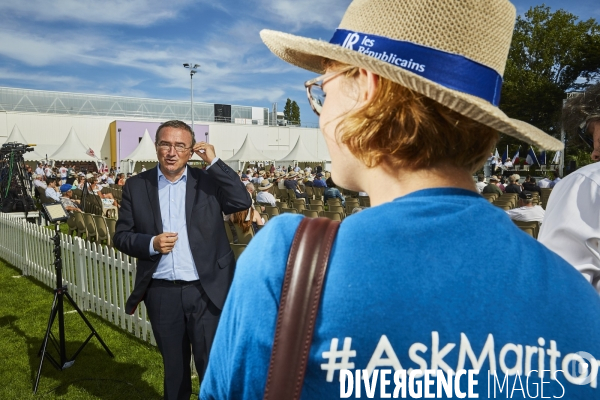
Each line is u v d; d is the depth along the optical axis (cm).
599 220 130
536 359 53
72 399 377
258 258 61
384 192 66
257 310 58
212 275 287
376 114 62
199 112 5475
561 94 4072
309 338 55
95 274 572
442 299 53
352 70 68
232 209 302
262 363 56
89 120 4516
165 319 289
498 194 1468
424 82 57
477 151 65
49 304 614
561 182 147
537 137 63
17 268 815
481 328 53
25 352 462
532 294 55
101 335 508
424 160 63
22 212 1216
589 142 171
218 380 63
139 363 440
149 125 4616
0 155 1293
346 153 69
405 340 52
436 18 61
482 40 62
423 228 57
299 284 56
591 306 58
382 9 64
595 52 4075
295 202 1438
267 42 85
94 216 962
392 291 54
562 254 137
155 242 279
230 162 3688
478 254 56
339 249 57
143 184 302
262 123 5738
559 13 4484
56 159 3394
